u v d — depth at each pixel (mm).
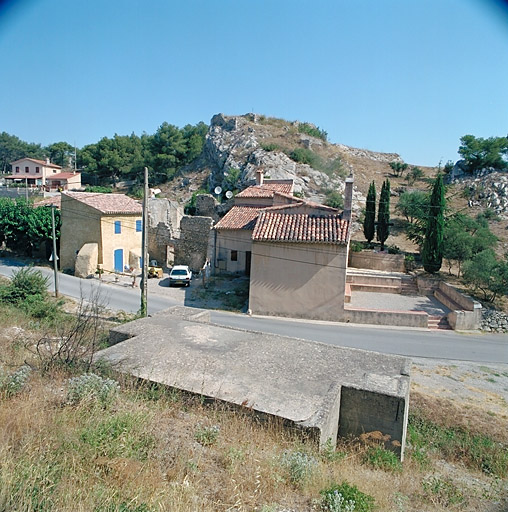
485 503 6016
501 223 34500
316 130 63094
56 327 11188
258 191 31453
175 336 9430
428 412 10625
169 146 60031
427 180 48625
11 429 4574
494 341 18344
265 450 5371
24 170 71250
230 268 28516
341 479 5051
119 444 4578
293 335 17531
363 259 29891
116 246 29453
